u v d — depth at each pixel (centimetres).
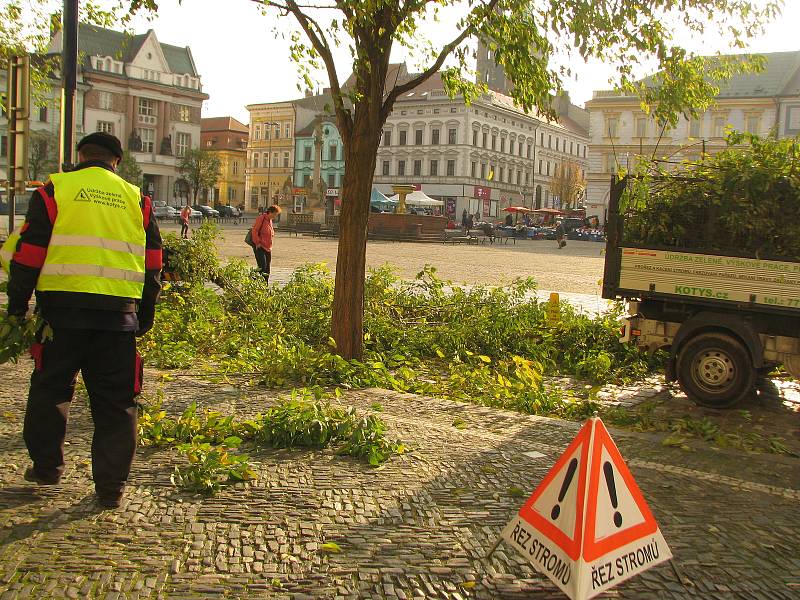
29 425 424
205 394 691
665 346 820
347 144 838
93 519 404
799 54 6512
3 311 412
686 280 786
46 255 402
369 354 945
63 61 996
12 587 332
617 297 863
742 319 768
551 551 329
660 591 359
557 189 8912
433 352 1030
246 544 384
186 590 338
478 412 693
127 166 7056
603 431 329
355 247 848
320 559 372
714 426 682
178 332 978
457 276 2222
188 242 1195
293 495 451
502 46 782
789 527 446
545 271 2530
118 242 411
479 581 358
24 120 945
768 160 757
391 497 455
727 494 500
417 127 8762
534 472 515
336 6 803
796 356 750
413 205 5903
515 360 811
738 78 6506
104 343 416
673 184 800
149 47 8169
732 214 761
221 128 10962
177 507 425
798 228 742
